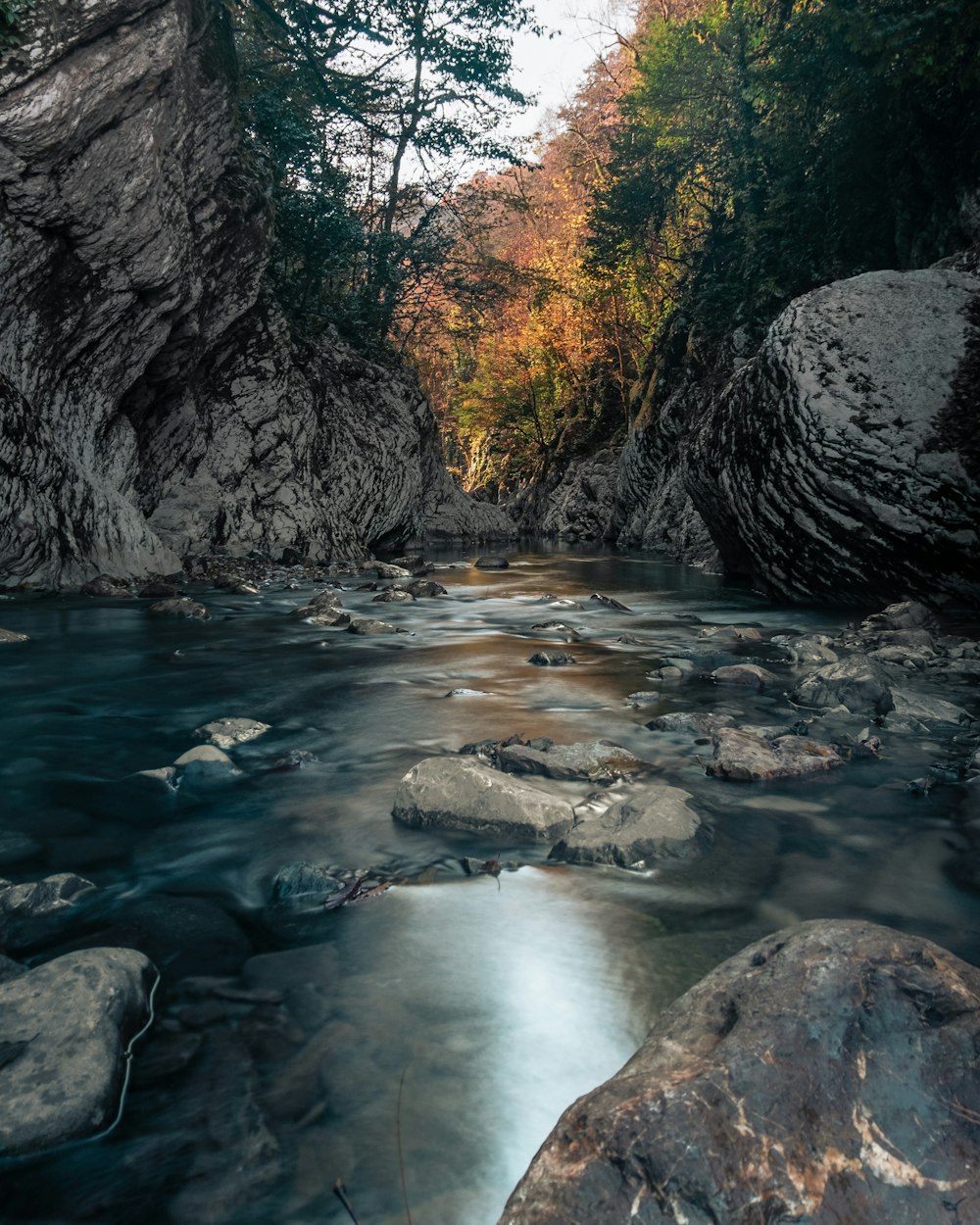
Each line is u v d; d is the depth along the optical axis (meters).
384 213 25.22
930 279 9.53
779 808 3.52
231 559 14.30
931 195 14.57
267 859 3.03
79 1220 1.55
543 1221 1.39
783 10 17.94
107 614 8.99
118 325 11.72
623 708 5.21
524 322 41.91
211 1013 2.13
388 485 19.78
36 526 10.34
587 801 3.50
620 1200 1.39
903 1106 1.49
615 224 26.62
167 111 11.19
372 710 5.15
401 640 7.79
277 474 16.19
